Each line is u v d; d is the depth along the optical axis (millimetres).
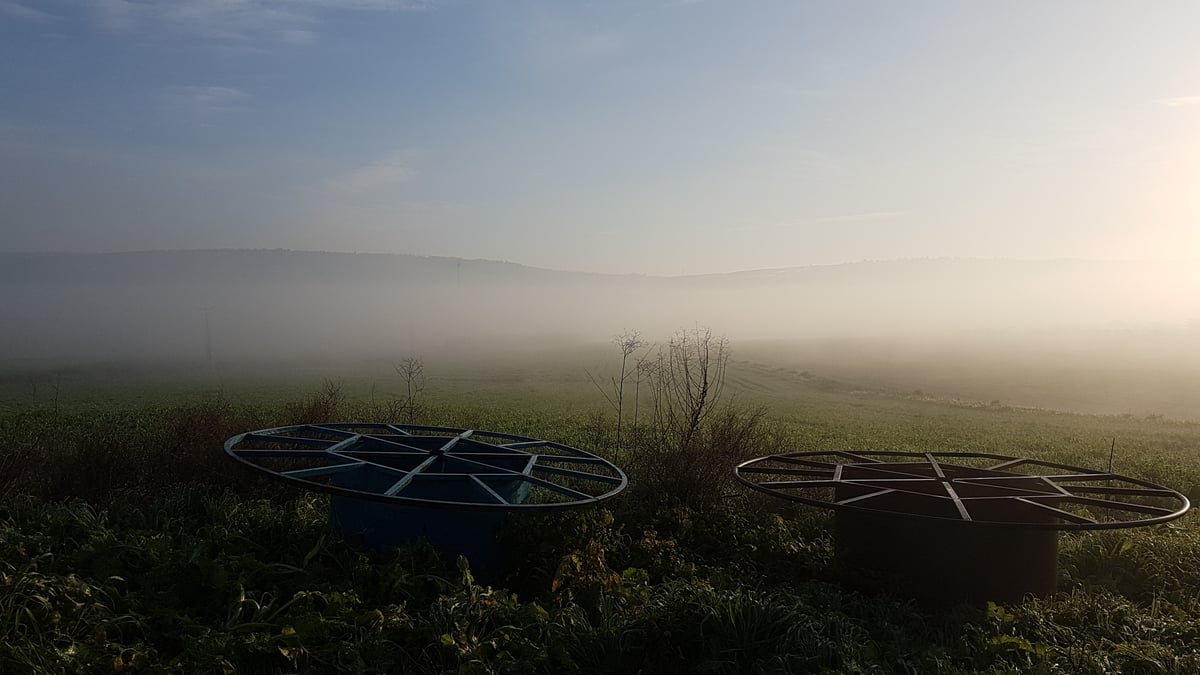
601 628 5496
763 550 8453
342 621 5449
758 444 12398
